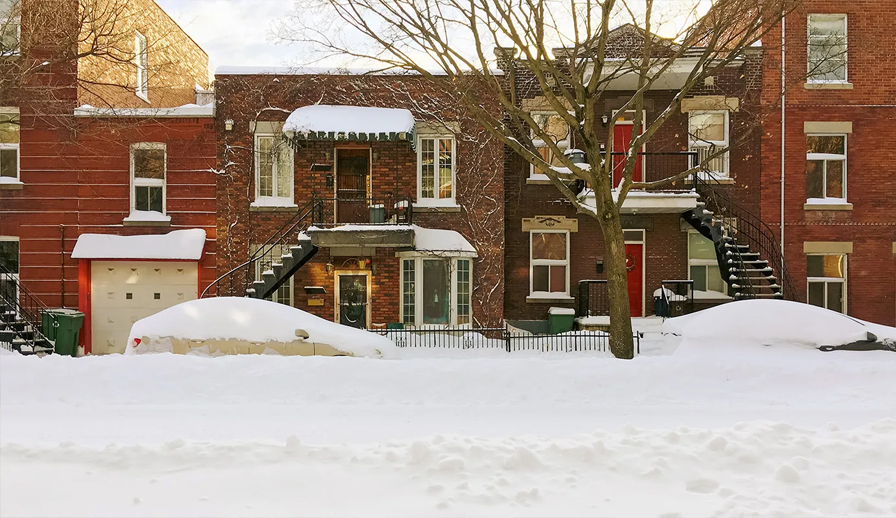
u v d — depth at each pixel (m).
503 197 16.97
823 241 17.09
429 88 16.91
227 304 11.57
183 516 4.27
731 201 17.16
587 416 7.81
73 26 15.05
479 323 16.72
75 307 16.38
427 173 17.03
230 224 16.58
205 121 16.77
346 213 16.92
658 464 5.21
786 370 9.59
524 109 17.23
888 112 17.14
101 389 8.93
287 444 5.55
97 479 4.89
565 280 17.64
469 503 4.50
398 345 14.75
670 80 16.59
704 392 9.12
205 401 8.66
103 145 16.64
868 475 5.04
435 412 8.02
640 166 17.38
